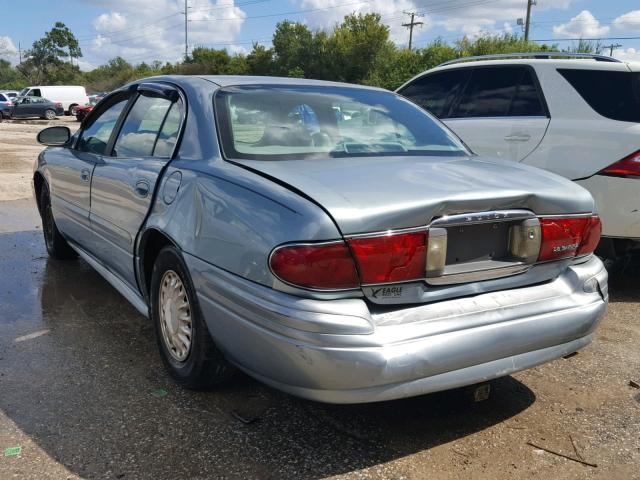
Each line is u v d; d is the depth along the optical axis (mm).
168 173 3092
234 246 2475
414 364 2264
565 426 2916
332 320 2201
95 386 3172
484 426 2887
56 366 3402
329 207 2260
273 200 2404
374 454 2625
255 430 2779
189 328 3004
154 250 3355
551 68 5191
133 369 3383
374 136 3287
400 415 2953
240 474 2461
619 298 4953
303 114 3246
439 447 2699
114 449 2609
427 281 2418
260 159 2855
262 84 3441
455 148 3475
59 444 2637
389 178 2566
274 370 2359
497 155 5375
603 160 4695
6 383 3186
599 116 4812
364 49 54062
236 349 2535
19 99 36781
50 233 5562
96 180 3980
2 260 5594
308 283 2223
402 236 2316
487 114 5605
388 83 47469
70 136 5098
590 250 2934
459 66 6062
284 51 61125
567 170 4875
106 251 3932
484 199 2477
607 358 3736
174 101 3459
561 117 5004
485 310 2510
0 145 17766
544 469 2564
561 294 2764
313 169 2662
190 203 2826
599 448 2740
